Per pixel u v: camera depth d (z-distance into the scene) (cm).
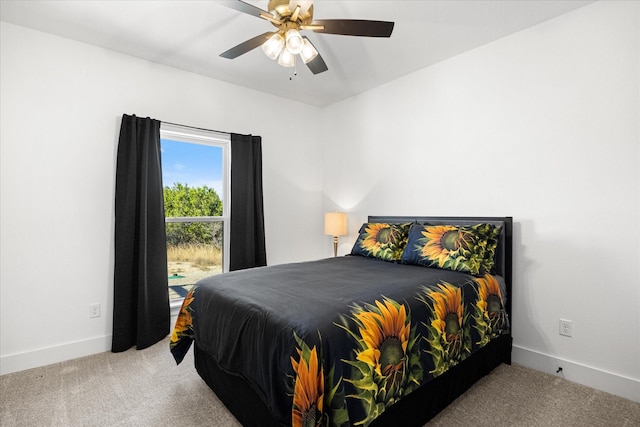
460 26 243
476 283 212
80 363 246
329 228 377
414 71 322
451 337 181
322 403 124
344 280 201
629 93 203
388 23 171
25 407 189
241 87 358
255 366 149
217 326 182
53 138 251
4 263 232
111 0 211
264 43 189
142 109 293
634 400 197
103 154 273
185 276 335
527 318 244
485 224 252
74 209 259
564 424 173
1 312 230
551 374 230
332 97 395
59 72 254
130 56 287
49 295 248
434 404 175
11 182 235
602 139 213
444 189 299
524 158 248
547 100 236
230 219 347
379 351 142
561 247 230
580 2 215
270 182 385
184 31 249
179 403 193
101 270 271
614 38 208
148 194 287
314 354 125
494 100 265
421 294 178
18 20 232
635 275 201
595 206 215
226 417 180
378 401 136
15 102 237
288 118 400
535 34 242
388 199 349
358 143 381
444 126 299
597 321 214
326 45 271
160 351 270
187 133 321
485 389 208
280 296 167
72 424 174
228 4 160
